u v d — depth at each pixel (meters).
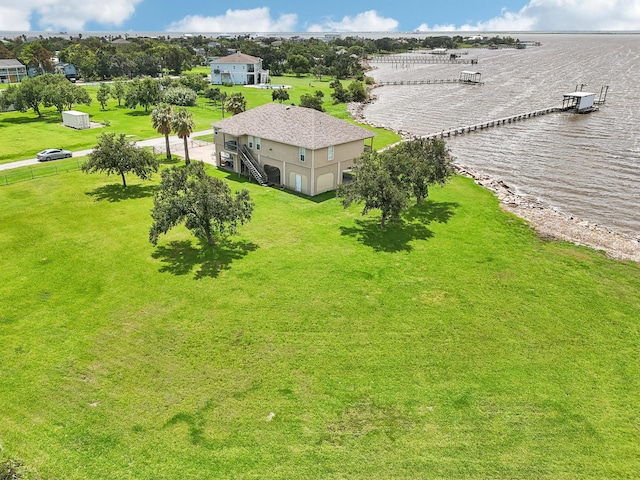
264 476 16.22
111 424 18.20
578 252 33.41
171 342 22.97
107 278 28.66
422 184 36.44
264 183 46.81
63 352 22.16
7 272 29.09
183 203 30.05
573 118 93.19
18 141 63.19
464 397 19.89
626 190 49.72
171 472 16.28
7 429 17.91
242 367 21.38
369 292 27.55
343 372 21.19
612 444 17.70
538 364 21.95
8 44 185.38
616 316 25.70
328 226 36.81
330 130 45.22
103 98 91.75
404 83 157.50
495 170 57.19
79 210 39.28
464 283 28.80
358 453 17.17
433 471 16.52
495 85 149.88
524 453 17.28
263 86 130.88
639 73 173.88
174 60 152.38
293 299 26.66
